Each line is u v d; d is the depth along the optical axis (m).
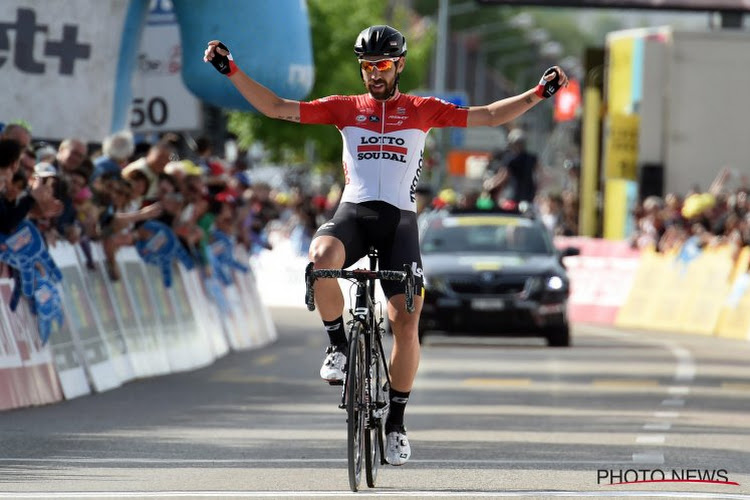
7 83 46.44
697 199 75.50
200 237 49.41
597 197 105.94
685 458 28.17
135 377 43.41
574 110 133.62
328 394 40.47
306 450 28.84
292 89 51.12
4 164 34.12
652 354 56.84
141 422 33.38
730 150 93.19
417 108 24.38
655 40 94.94
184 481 24.72
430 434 31.75
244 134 151.50
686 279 75.44
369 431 24.02
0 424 32.53
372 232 24.14
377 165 24.17
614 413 36.41
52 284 37.19
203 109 61.00
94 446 29.22
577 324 79.12
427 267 58.81
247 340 58.50
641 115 94.88
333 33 155.00
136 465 26.62
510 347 60.03
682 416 35.94
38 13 46.72
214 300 54.09
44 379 36.97
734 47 92.88
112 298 42.31
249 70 49.91
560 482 24.92
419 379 45.41
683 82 93.19
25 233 36.03
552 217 107.25
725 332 70.31
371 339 24.12
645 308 78.44
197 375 45.78
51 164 39.12
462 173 134.00
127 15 48.91
